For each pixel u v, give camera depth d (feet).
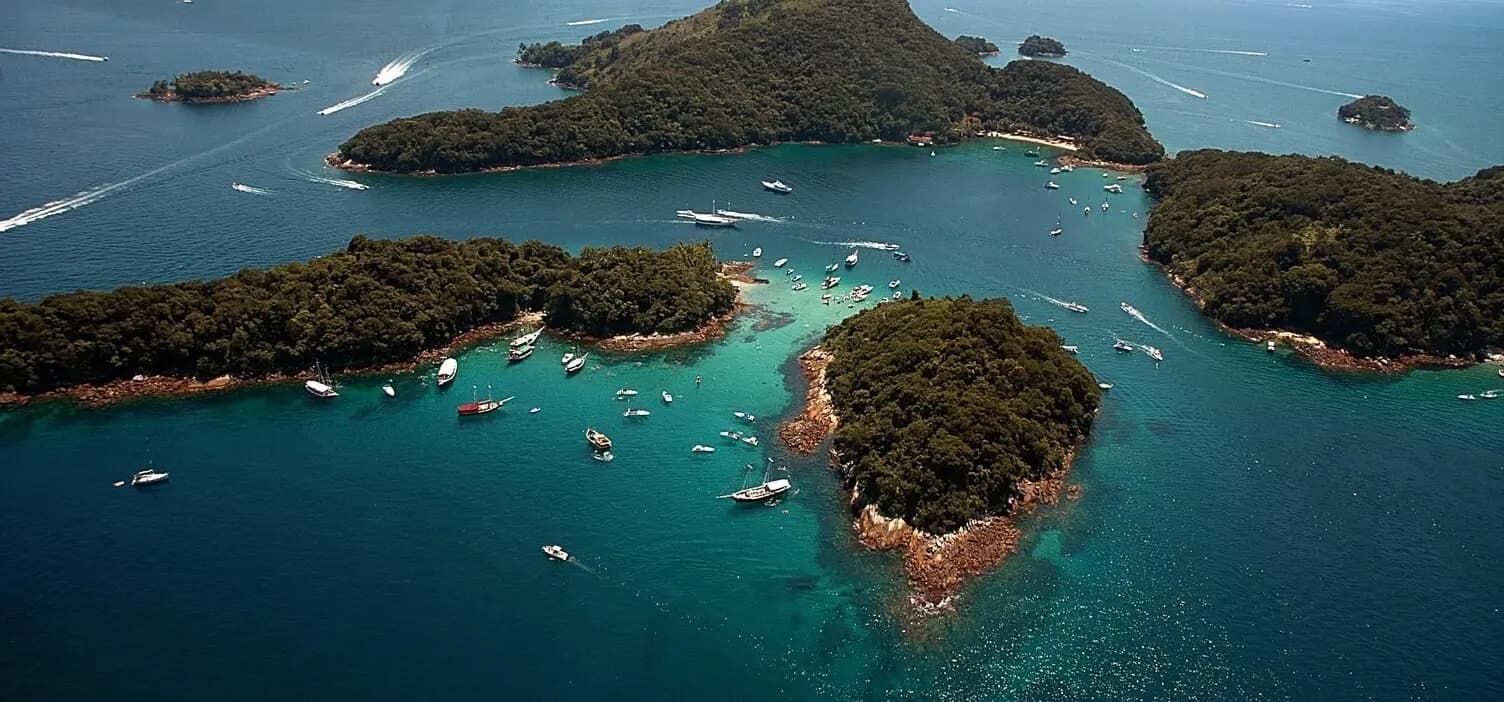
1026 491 446.60
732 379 562.25
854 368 527.81
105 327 526.16
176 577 385.29
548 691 337.52
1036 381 492.95
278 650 350.84
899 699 339.36
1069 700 339.57
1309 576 403.54
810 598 385.29
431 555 402.52
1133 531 428.56
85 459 463.01
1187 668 353.72
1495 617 383.24
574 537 416.67
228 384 531.91
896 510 420.36
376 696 331.98
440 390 539.29
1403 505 453.99
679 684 342.64
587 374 563.89
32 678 335.47
